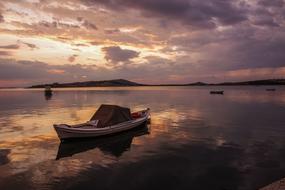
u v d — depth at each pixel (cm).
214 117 3544
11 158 1719
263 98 7600
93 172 1456
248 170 1441
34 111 4488
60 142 2164
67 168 1526
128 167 1528
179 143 2075
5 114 4056
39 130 2675
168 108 4844
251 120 3216
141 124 2812
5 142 2159
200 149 1883
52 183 1307
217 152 1798
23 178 1374
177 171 1448
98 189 1239
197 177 1358
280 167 1481
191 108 4822
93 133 2256
